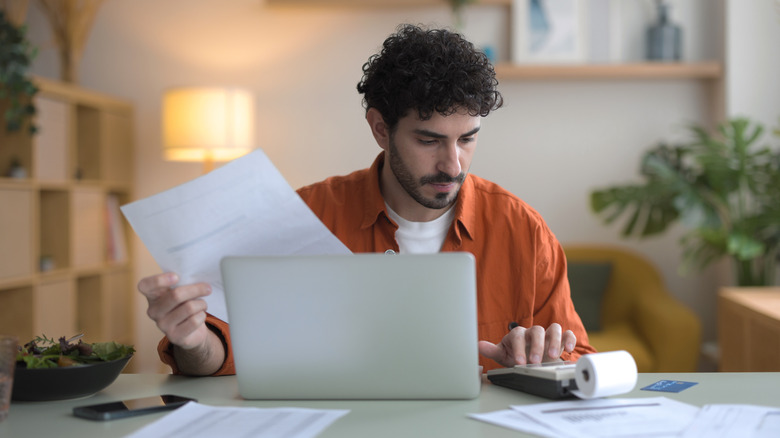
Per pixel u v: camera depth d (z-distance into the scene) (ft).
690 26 12.37
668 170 11.10
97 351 3.65
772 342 7.44
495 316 5.01
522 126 12.49
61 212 10.84
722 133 10.64
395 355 3.27
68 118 10.96
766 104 11.62
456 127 4.29
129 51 12.92
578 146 12.47
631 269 11.89
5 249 9.49
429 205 4.56
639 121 12.39
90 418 3.11
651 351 10.43
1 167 10.08
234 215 3.47
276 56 12.78
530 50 12.30
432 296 3.21
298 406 3.28
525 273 5.00
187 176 12.85
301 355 3.30
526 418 3.00
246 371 3.35
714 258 11.17
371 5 12.44
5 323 9.99
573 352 4.68
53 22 12.07
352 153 12.73
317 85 12.75
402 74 4.29
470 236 4.99
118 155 12.31
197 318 3.57
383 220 5.04
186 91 11.05
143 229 3.38
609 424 2.89
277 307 3.28
